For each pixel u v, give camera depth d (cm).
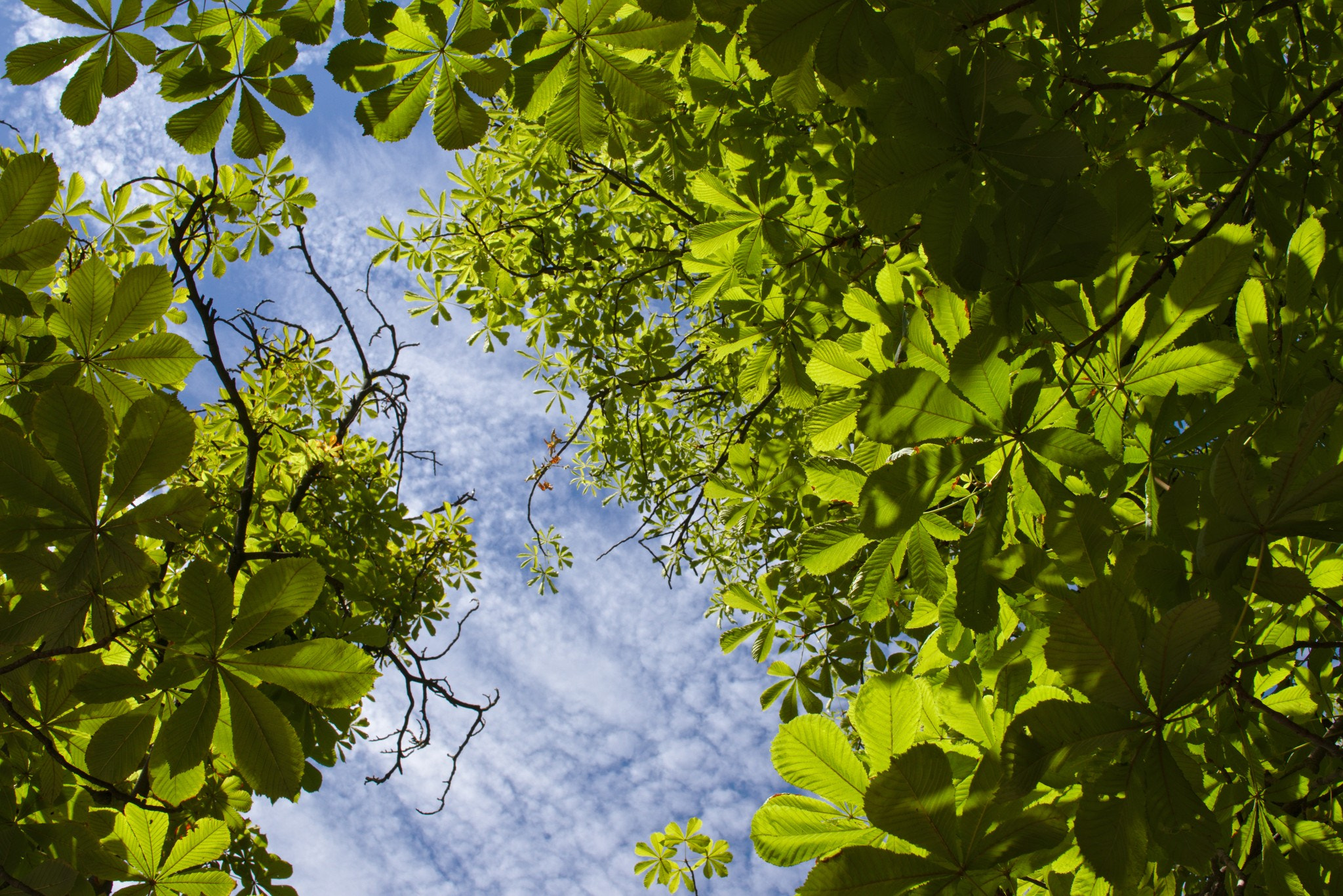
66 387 135
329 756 359
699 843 332
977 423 123
